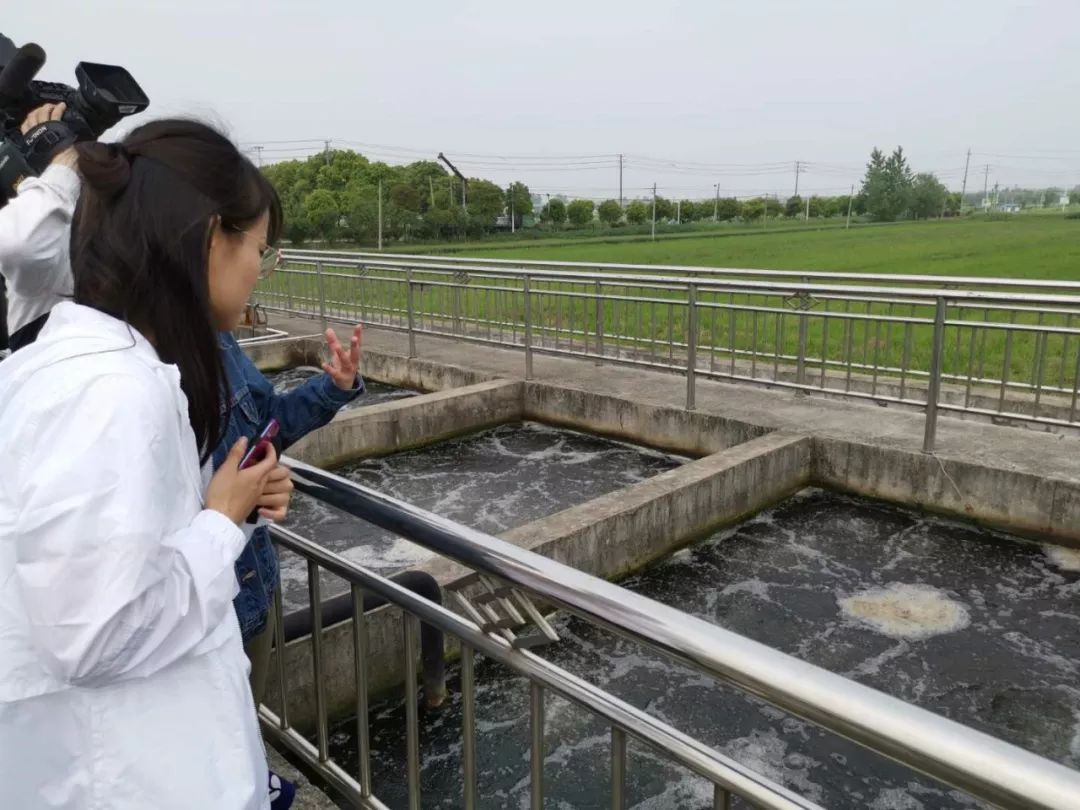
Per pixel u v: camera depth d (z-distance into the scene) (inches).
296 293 518.6
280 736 97.3
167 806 41.9
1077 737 151.8
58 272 80.5
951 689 166.4
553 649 182.7
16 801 41.8
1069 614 191.2
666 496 217.9
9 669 40.0
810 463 264.4
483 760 148.8
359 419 305.4
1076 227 2237.9
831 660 177.0
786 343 335.3
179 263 44.4
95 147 45.3
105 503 37.5
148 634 39.2
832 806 139.9
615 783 54.9
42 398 39.3
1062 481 215.6
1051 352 309.3
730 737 156.1
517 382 351.6
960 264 1162.0
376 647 153.1
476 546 58.2
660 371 341.4
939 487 238.4
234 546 44.3
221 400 50.3
